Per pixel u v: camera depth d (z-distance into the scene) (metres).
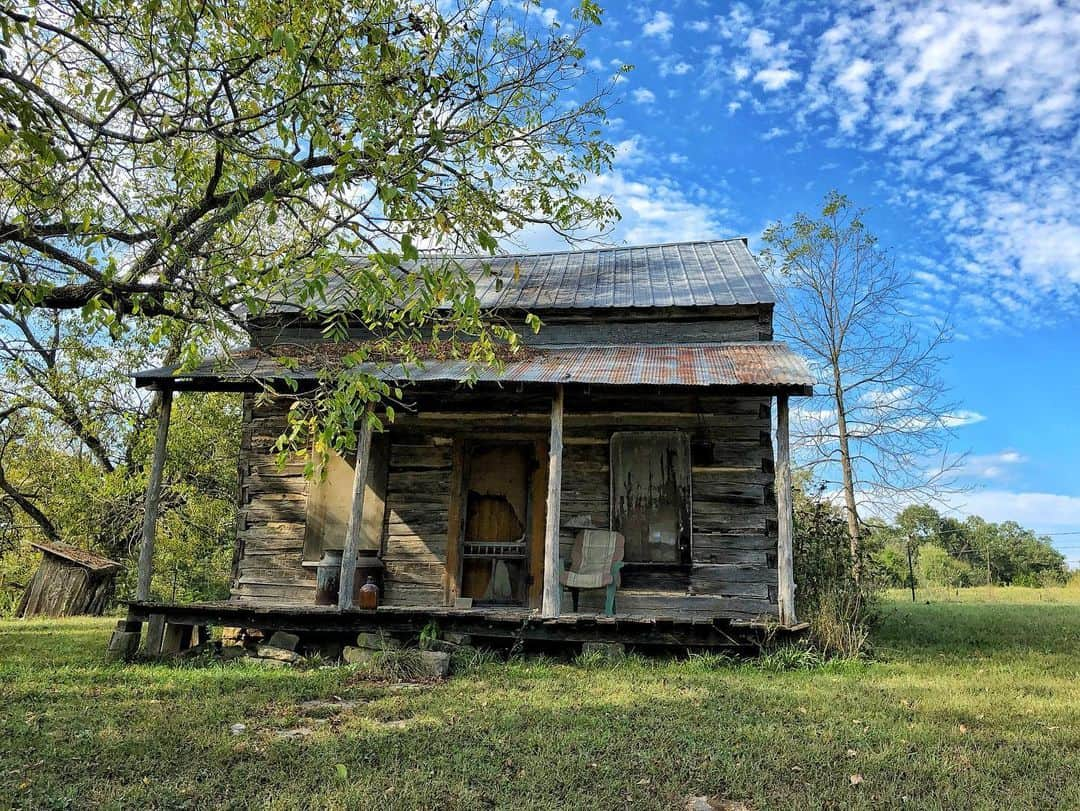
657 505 10.96
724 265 14.15
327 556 11.08
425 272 4.50
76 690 6.97
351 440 4.85
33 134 4.41
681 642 8.84
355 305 5.10
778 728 5.58
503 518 11.65
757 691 6.93
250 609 9.40
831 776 4.56
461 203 7.29
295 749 5.01
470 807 4.03
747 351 10.97
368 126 5.72
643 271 14.19
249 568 11.95
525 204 10.77
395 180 5.11
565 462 11.38
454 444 11.79
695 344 11.87
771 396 9.48
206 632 10.51
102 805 4.04
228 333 5.51
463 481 11.66
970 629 13.34
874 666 8.53
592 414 11.49
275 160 5.20
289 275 5.61
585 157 10.91
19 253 6.02
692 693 6.85
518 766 4.72
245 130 6.55
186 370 5.62
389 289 4.73
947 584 47.22
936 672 8.23
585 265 14.88
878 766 4.73
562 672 8.03
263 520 12.08
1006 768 4.72
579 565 10.70
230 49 7.85
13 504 25.64
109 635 12.05
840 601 9.88
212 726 5.58
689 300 12.12
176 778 4.47
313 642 9.70
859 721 5.82
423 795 4.16
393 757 4.84
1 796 4.12
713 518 10.89
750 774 4.57
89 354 20.64
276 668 8.66
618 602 10.71
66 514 22.77
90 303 4.75
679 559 10.74
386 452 11.88
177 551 23.06
